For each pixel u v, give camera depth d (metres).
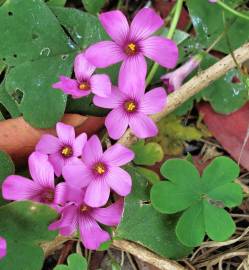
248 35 0.19
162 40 0.16
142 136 0.16
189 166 0.16
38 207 0.15
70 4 0.20
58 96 0.17
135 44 0.16
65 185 0.16
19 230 0.16
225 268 0.17
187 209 0.16
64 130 0.16
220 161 0.16
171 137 0.19
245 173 0.18
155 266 0.17
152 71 0.18
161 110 0.17
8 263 0.16
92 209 0.16
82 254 0.17
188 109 0.19
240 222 0.18
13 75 0.17
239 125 0.19
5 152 0.16
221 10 0.19
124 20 0.16
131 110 0.16
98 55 0.16
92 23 0.18
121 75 0.16
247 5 0.20
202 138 0.19
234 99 0.19
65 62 0.18
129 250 0.17
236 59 0.18
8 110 0.18
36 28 0.18
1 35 0.17
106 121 0.16
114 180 0.16
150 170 0.18
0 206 0.16
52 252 0.17
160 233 0.16
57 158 0.16
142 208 0.16
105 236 0.16
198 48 0.19
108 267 0.17
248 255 0.17
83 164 0.16
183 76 0.18
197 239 0.16
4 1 0.18
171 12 0.19
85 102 0.18
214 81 0.19
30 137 0.17
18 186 0.16
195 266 0.17
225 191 0.16
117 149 0.16
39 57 0.18
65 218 0.15
